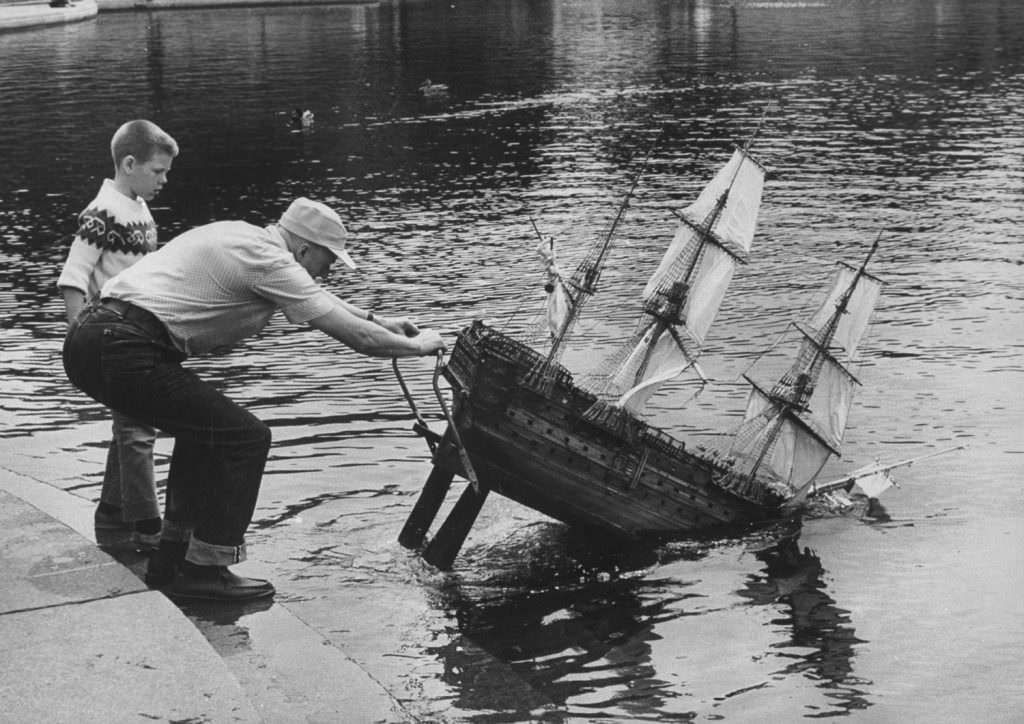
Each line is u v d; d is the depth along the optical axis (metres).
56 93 44.09
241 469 7.50
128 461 8.27
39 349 15.84
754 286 19.00
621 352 12.43
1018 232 22.16
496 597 9.39
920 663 8.60
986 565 10.19
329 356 15.48
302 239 7.54
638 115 38.03
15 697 6.02
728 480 11.19
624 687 8.15
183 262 7.23
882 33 63.94
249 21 75.50
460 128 36.09
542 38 65.44
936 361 15.32
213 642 7.21
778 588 9.78
